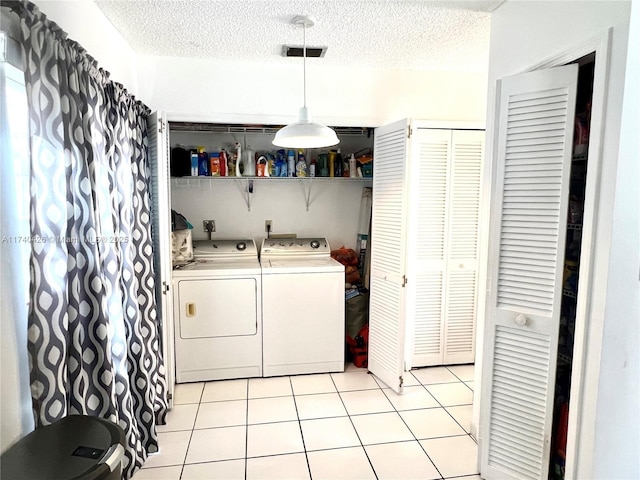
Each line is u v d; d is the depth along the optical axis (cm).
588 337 145
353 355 325
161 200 235
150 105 259
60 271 133
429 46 241
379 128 285
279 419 240
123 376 179
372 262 299
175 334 284
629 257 137
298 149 333
